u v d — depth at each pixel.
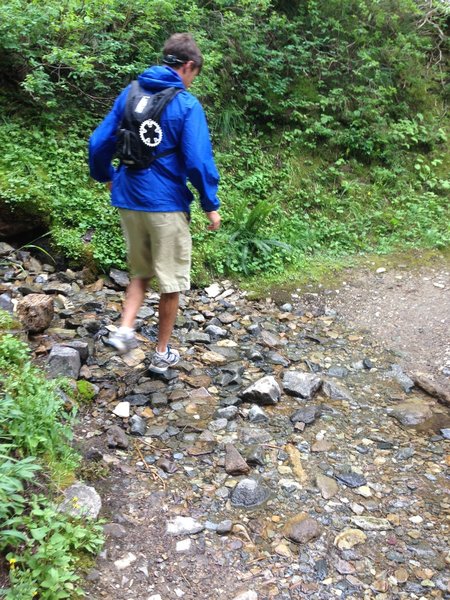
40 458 2.66
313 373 4.08
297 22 7.76
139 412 3.43
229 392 3.71
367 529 2.71
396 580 2.45
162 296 3.50
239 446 3.21
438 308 5.09
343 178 6.91
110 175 3.47
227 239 5.65
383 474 3.09
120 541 2.52
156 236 3.28
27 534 2.29
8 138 5.48
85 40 6.01
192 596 2.32
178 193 3.25
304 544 2.60
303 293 5.29
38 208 5.00
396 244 6.26
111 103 6.33
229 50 6.95
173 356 3.76
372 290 5.40
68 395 3.33
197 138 3.08
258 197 6.41
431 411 3.71
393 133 7.24
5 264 4.79
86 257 4.92
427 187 7.23
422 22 8.62
